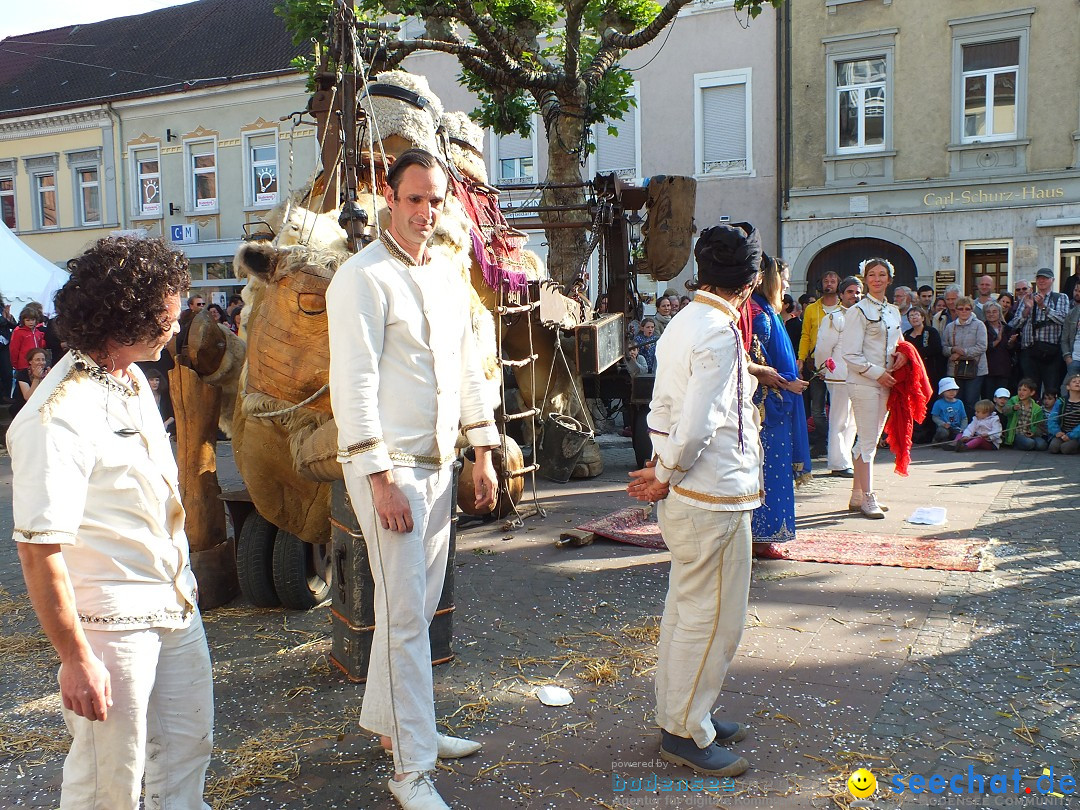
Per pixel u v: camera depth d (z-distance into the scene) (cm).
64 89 2870
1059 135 1719
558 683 388
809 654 409
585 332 736
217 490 509
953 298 1121
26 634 472
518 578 536
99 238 223
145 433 223
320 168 513
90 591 213
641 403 841
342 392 280
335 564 400
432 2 984
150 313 216
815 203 1922
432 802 280
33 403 205
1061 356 1020
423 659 295
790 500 550
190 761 241
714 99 2009
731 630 304
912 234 1847
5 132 2841
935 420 1028
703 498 298
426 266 307
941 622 443
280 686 393
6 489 912
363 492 287
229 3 2947
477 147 648
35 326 1291
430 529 303
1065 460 909
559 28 1830
